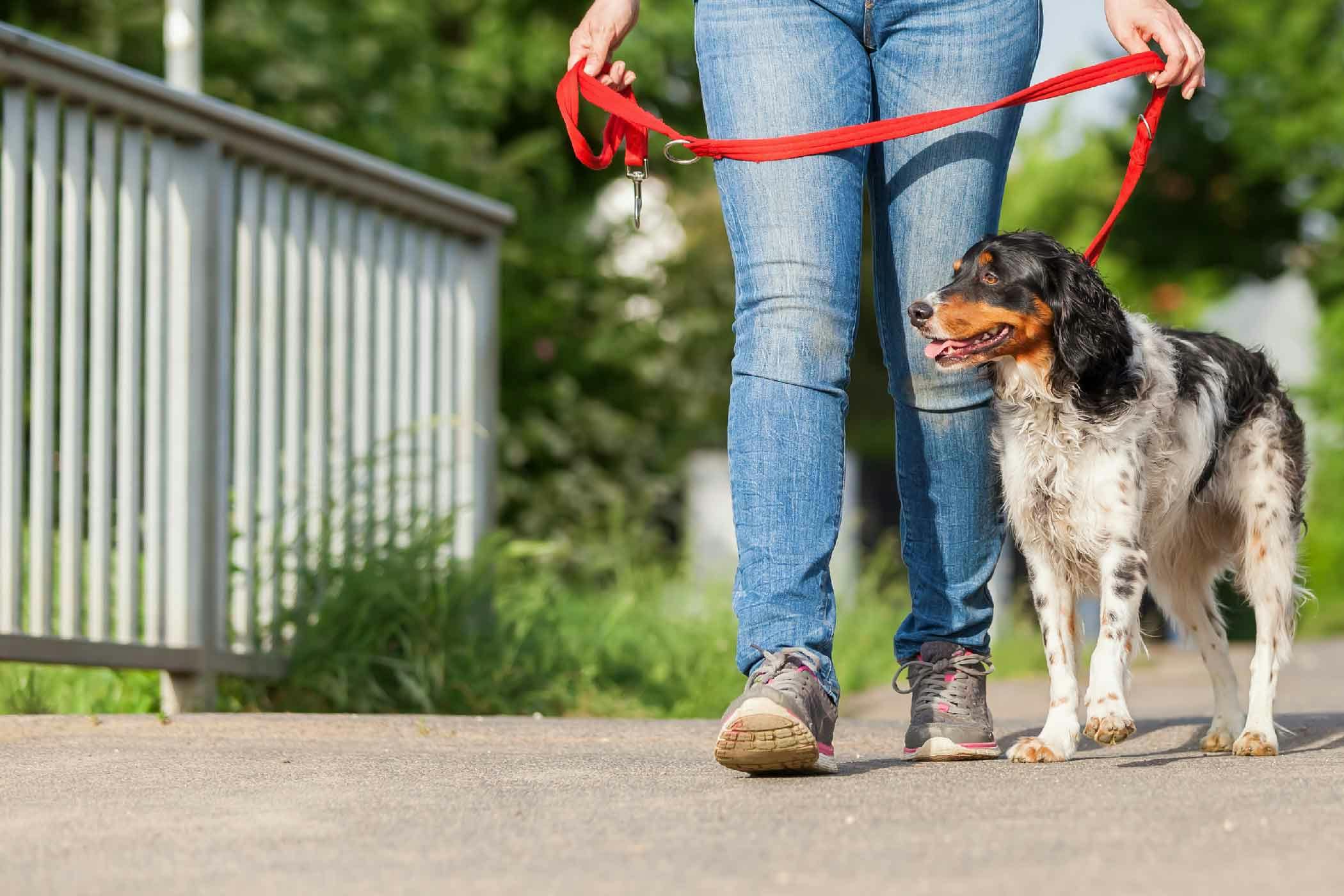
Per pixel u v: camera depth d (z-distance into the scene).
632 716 6.99
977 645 4.32
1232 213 23.62
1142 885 2.47
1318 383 21.92
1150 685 9.18
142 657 5.52
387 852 2.86
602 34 4.24
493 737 4.86
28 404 6.99
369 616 6.42
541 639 7.36
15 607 5.13
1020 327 4.32
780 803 3.28
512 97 15.24
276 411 6.28
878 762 4.25
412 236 7.09
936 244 4.13
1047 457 4.47
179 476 5.77
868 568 12.55
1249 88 22.89
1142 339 4.67
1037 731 5.18
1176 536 4.99
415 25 14.26
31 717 4.72
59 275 6.14
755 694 3.60
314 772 3.80
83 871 2.74
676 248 17.38
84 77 5.38
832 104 3.92
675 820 3.11
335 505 6.42
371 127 12.98
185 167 5.86
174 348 5.80
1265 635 4.94
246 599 6.10
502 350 13.52
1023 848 2.76
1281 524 4.98
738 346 3.97
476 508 7.43
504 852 2.84
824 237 3.87
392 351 6.93
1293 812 3.06
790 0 3.96
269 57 12.70
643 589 9.97
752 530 3.88
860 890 2.48
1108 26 4.38
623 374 14.33
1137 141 4.38
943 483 4.29
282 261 6.42
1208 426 4.80
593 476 13.77
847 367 3.94
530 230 14.12
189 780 3.66
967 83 4.04
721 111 3.99
